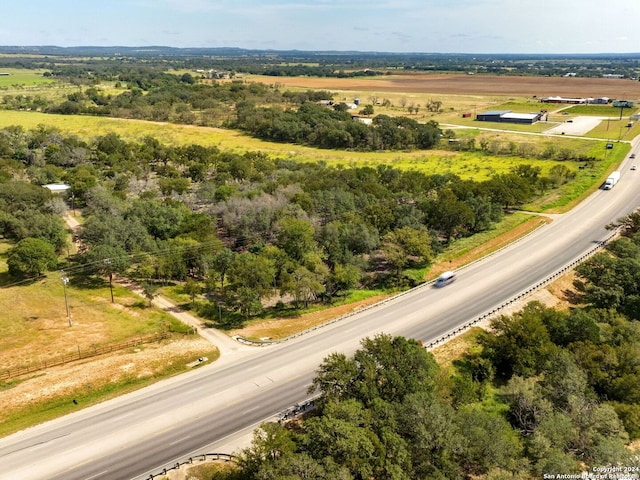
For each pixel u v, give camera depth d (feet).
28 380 203.51
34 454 161.89
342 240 315.99
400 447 143.13
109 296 291.99
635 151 595.47
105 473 153.79
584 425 169.27
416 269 310.86
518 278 289.53
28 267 295.48
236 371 208.95
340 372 167.84
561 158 583.58
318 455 137.18
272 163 563.89
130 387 199.52
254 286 267.39
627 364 198.80
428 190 429.79
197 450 163.22
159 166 575.38
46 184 498.69
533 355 203.51
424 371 177.27
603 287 263.08
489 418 164.66
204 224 345.10
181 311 275.18
